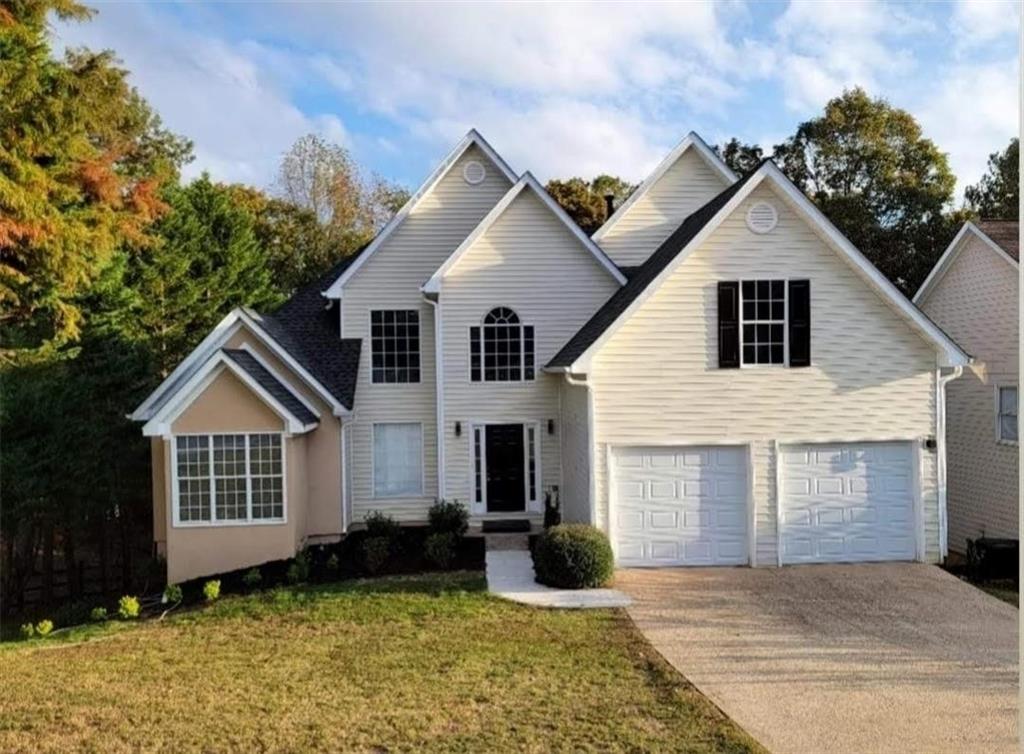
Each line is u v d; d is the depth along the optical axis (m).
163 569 17.94
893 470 15.41
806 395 15.23
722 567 15.20
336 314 22.27
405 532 18.94
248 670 9.93
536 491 19.92
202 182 37.12
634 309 15.02
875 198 36.22
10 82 16.36
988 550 14.68
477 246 19.67
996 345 18.81
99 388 22.88
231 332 18.67
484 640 10.97
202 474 16.39
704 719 8.09
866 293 15.23
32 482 19.47
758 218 15.13
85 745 7.64
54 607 20.64
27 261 17.89
